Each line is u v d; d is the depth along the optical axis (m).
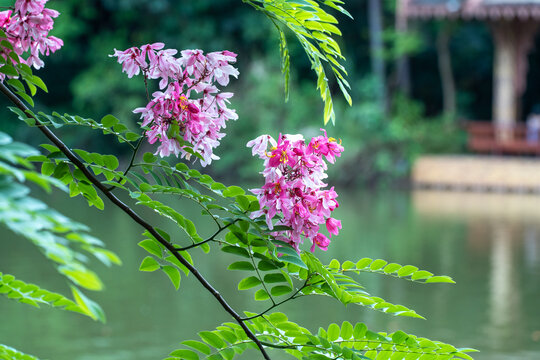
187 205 20.36
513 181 27.03
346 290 2.33
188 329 8.18
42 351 7.25
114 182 2.18
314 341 2.32
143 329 8.16
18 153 1.59
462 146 30.09
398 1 30.72
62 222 1.55
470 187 27.55
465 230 16.61
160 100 2.14
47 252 1.52
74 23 31.11
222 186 2.21
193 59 2.16
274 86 30.22
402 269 2.33
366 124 29.02
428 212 20.14
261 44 32.81
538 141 28.17
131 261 12.13
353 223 17.61
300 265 2.14
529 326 8.62
